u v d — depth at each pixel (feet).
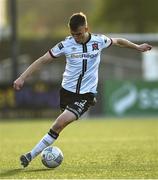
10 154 122.42
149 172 90.74
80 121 238.48
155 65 282.97
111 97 253.24
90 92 93.86
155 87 254.47
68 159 110.01
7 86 251.19
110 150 127.44
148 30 566.77
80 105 93.20
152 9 565.12
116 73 297.94
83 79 93.56
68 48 93.40
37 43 312.09
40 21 641.40
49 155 95.35
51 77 284.61
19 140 159.84
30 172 91.71
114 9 578.66
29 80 268.62
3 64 299.79
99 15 588.50
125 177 85.46
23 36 338.13
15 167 98.68
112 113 253.24
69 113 92.99
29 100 250.78
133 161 105.40
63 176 86.84
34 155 95.30
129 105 253.65
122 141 150.82
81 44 93.35
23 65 305.94
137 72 295.69
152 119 241.14
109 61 298.56
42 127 208.03
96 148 132.87
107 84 252.83
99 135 172.35
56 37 319.68
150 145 138.00
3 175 88.74
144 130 188.85
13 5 255.50
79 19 90.99
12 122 240.12
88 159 109.50
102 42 94.68
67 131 190.29
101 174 88.74
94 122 231.50
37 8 646.33
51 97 250.16
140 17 567.59
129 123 222.28
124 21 574.56
